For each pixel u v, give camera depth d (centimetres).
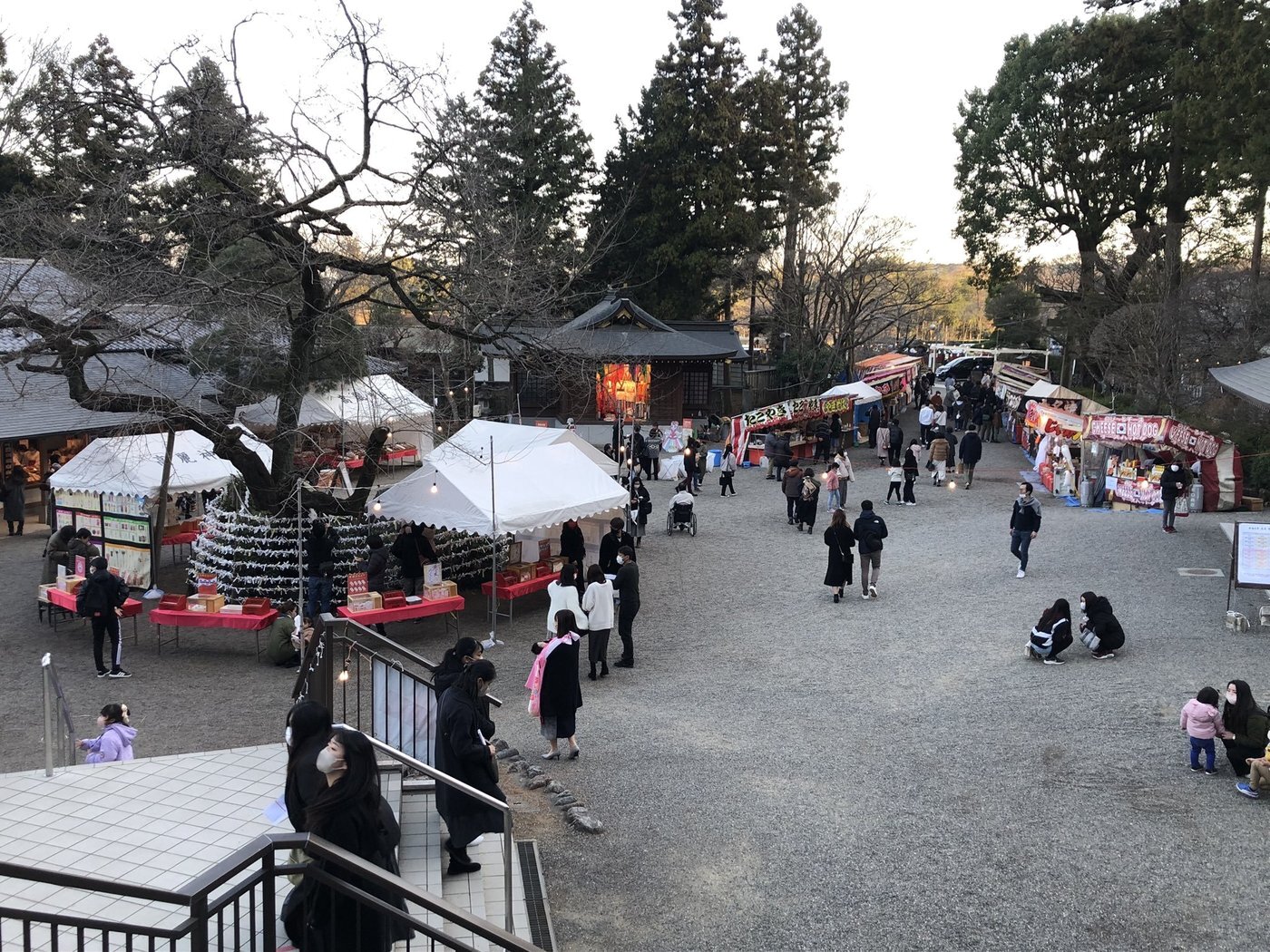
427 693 859
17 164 2838
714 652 1465
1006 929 704
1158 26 4053
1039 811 891
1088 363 4572
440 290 1650
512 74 5109
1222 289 3475
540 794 952
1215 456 2384
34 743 1143
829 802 923
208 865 616
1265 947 673
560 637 1040
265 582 1639
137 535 1839
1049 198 4750
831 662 1388
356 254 1727
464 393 3372
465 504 1562
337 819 483
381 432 1745
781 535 2325
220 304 1591
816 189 5366
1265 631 1427
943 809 902
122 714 920
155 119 1443
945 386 4631
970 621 1559
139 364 2530
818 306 4984
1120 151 4247
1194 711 957
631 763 1034
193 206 1513
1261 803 897
